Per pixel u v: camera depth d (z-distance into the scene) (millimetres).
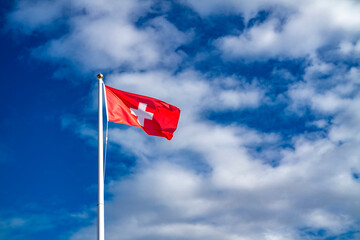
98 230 18422
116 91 23391
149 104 23672
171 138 24125
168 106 24062
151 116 23672
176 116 24203
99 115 21797
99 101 22312
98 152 20750
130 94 23594
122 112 22984
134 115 23312
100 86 22719
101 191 19500
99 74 22969
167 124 23938
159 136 23750
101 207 19031
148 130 23469
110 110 22625
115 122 22469
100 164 20469
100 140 21156
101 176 20031
